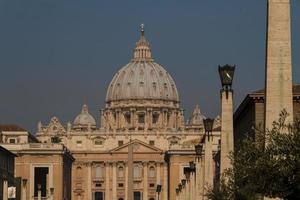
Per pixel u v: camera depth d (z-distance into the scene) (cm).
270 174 5775
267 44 6009
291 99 5984
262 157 5825
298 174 5656
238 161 6197
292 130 5803
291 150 5734
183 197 16275
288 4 5988
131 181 16862
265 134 5988
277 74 5981
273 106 5984
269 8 6003
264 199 6184
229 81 7688
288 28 5984
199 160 11694
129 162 16950
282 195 5794
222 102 7719
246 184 6309
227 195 7344
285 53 5981
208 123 9519
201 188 11638
